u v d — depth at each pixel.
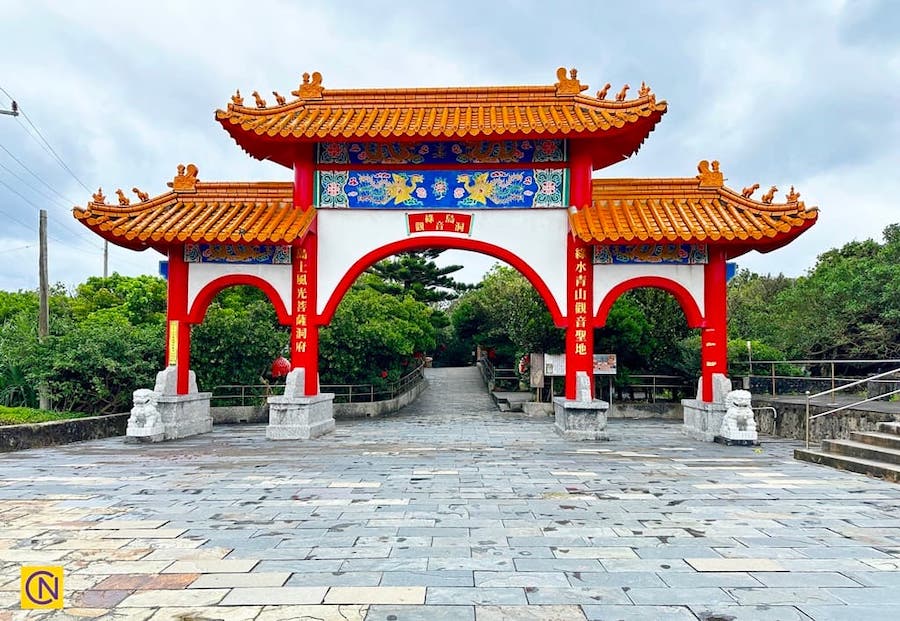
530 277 14.72
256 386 20.67
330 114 14.97
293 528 6.98
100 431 15.15
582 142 14.60
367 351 23.08
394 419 20.69
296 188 14.95
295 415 14.52
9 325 18.98
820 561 5.91
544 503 8.12
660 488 9.06
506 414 22.34
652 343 21.12
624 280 14.46
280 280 14.96
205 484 9.35
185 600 4.98
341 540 6.53
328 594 5.09
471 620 4.61
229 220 14.38
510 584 5.31
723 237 13.23
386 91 15.20
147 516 7.51
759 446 13.31
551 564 5.80
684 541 6.51
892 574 5.58
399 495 8.59
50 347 16.91
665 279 14.45
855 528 7.01
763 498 8.45
